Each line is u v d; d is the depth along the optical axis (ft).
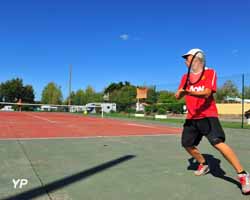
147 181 15.24
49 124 59.21
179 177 16.11
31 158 20.61
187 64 15.23
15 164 18.63
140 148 26.43
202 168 16.55
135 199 12.52
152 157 21.83
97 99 236.84
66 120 79.36
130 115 133.18
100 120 86.84
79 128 49.73
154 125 65.82
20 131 40.75
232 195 13.15
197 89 14.78
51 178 15.55
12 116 99.86
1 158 20.38
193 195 13.10
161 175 16.51
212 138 14.19
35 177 15.69
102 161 20.07
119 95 153.99
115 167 18.34
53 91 292.40
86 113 153.58
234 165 13.78
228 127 66.95
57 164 18.86
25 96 292.61
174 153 23.73
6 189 13.61
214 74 14.53
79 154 22.61
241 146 29.66
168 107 118.21
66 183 14.70
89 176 16.08
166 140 33.27
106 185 14.47
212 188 14.14
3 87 288.10
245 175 13.43
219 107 140.15
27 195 12.85
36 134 36.99
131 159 20.93
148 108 122.72
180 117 117.19
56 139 31.99
